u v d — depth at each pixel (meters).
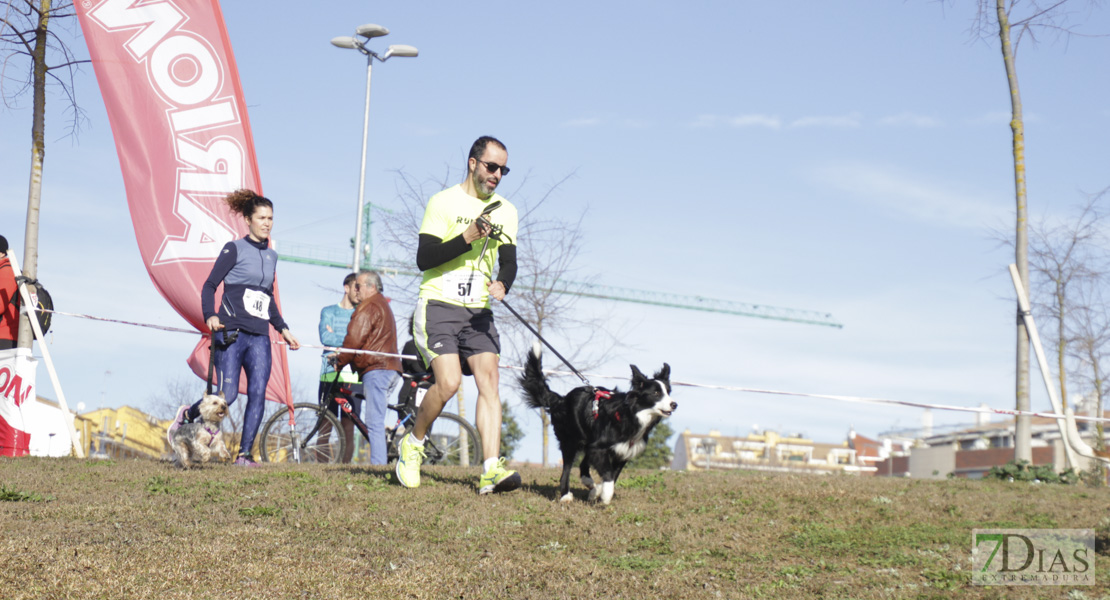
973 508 6.79
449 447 9.93
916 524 6.20
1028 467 10.22
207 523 5.24
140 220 10.37
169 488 6.23
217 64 10.75
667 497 6.78
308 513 5.65
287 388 10.48
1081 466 10.72
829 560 5.17
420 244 6.12
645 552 5.20
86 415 29.08
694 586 4.52
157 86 10.59
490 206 6.02
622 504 6.38
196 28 10.73
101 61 10.46
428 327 6.23
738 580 4.67
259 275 8.07
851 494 7.08
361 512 5.69
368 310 9.00
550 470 8.40
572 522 5.72
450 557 4.82
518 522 5.64
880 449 56.91
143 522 5.18
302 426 9.56
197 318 10.34
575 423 6.42
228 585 4.08
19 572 4.02
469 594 4.21
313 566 4.46
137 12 10.61
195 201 10.48
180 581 4.08
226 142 10.71
